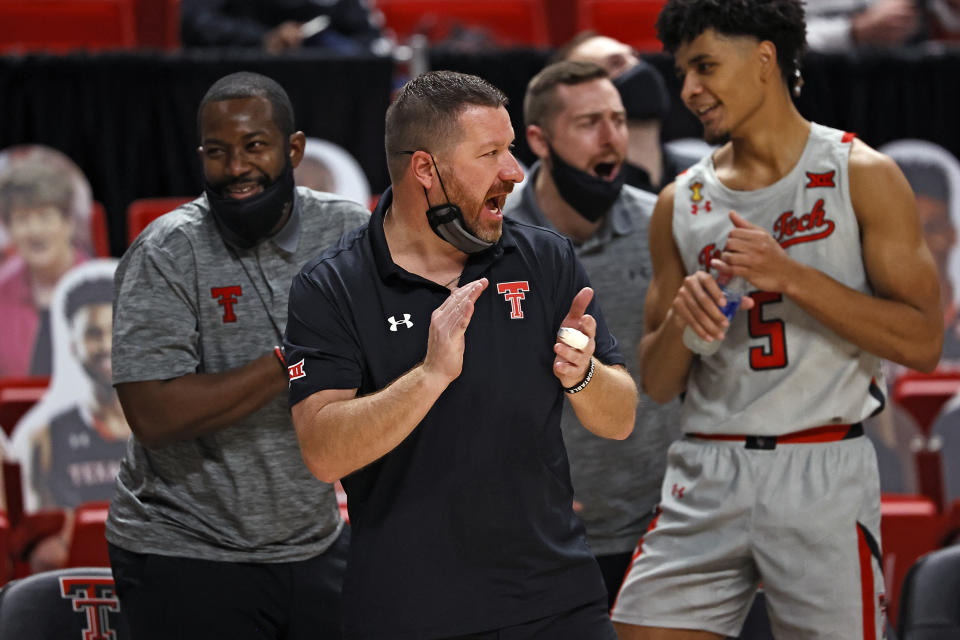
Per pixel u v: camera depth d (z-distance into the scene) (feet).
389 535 22.95
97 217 51.31
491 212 23.26
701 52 28.50
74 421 43.75
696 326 27.63
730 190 29.60
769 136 29.04
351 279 23.57
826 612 28.14
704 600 29.30
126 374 27.68
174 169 53.01
